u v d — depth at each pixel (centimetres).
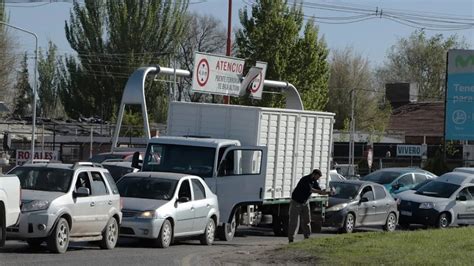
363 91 11550
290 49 7325
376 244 2464
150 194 2755
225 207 3120
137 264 2111
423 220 4112
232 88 4891
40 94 11406
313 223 3681
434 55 12988
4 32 9031
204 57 4666
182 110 3491
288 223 3281
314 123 3653
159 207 2672
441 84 12938
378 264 2052
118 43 9381
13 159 6694
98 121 8906
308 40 7369
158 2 9412
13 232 2216
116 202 2559
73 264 2034
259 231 3784
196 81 4641
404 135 10600
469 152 8725
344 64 11812
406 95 11919
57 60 11131
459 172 4700
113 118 9044
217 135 3403
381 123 10588
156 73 4431
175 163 3153
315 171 3003
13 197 2119
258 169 3266
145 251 2511
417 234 2797
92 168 2486
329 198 3762
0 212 2064
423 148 8619
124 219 2639
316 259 2217
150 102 9725
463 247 2375
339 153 9156
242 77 4934
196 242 3017
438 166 7219
